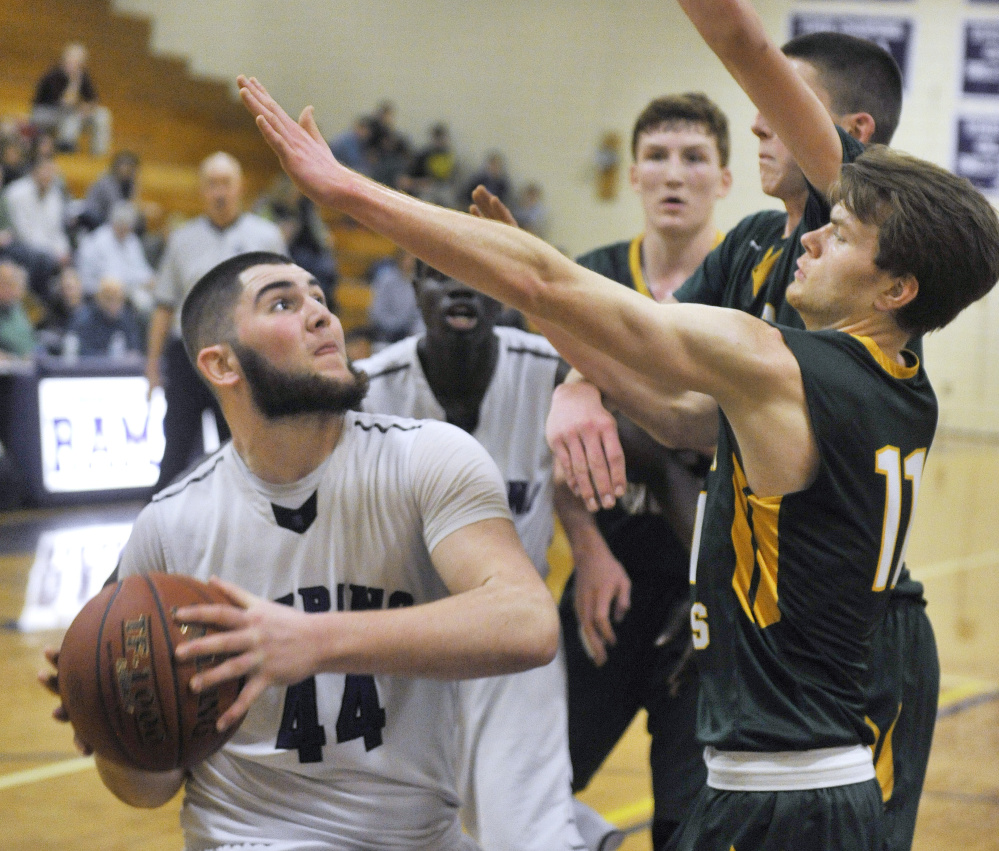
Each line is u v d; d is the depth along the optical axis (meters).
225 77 27.67
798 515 2.95
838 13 25.64
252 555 3.25
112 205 19.56
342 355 3.21
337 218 26.11
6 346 14.64
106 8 24.80
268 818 3.21
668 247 5.05
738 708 3.02
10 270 14.72
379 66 27.75
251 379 3.12
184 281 10.91
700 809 3.14
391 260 23.08
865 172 3.02
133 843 5.53
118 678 2.76
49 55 23.89
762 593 3.00
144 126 24.81
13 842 5.50
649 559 4.76
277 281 3.14
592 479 3.69
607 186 26.55
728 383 2.84
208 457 3.43
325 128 27.92
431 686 3.31
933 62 25.69
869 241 3.00
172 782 3.31
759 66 3.15
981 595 11.38
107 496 14.37
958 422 26.41
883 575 3.06
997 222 3.01
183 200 24.06
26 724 7.09
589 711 4.89
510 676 4.38
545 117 26.91
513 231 2.73
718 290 4.34
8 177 18.53
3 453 13.73
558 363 4.62
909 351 3.24
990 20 25.33
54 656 3.05
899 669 3.52
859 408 2.93
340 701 3.19
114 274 17.80
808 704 2.97
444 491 3.15
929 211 2.92
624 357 2.78
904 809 3.49
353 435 3.30
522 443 4.58
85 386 14.14
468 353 4.41
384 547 3.24
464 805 4.47
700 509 3.25
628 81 26.33
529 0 26.81
